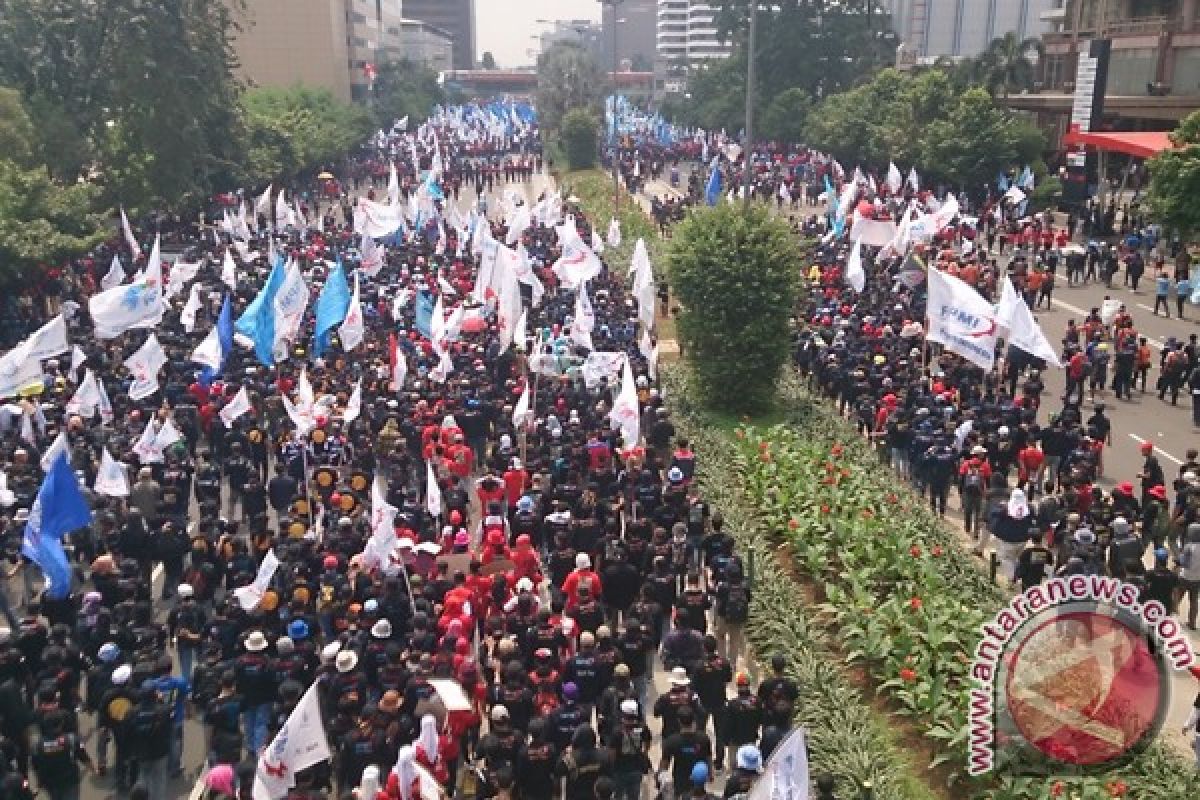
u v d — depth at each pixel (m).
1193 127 35.25
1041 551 15.34
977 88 57.03
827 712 13.09
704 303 24.92
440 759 10.96
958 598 15.40
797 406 25.50
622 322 28.16
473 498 20.22
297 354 25.53
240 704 11.37
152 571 17.20
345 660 11.55
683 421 24.52
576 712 10.81
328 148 69.62
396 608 13.13
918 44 150.38
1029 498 18.81
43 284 33.19
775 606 15.62
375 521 13.98
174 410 21.22
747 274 24.41
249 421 21.25
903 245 32.53
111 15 43.34
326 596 13.56
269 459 21.62
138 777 11.66
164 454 18.41
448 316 25.72
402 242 41.03
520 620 12.99
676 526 15.41
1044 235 41.12
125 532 15.85
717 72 99.19
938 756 12.29
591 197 65.50
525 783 10.40
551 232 42.44
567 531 15.48
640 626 12.66
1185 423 24.66
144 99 43.59
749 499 19.70
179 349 25.30
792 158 74.81
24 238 30.05
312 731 10.04
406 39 188.88
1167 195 34.47
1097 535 16.17
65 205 34.34
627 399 18.28
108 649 11.91
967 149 52.19
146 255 39.62
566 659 12.22
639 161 77.44
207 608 14.73
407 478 18.33
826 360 25.14
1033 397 22.50
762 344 24.62
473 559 14.73
